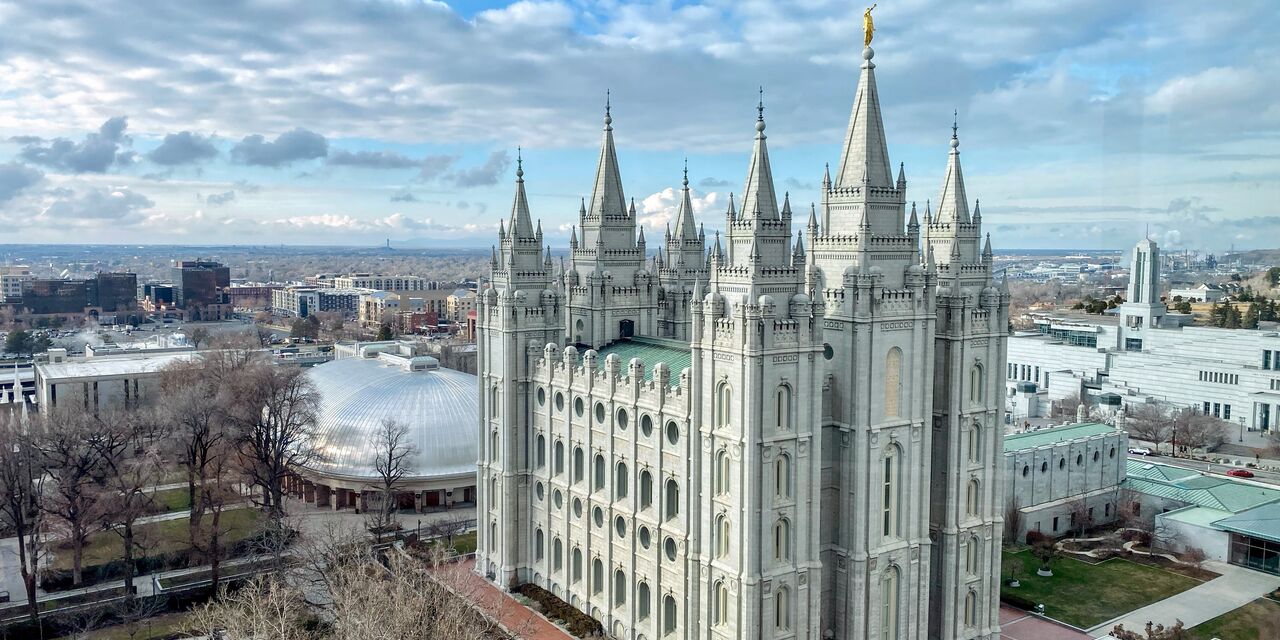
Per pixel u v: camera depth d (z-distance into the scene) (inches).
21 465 4675.2
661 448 3582.7
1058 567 4923.7
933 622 3902.6
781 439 3238.2
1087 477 5733.3
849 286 3388.3
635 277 4640.8
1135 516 5743.1
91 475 5315.0
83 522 4621.1
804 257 3472.0
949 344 3759.8
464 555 4985.2
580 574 4195.4
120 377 7839.6
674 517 3604.8
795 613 3334.2
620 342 4512.8
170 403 6048.2
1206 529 5059.1
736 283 3289.9
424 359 6781.5
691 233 4857.3
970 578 3912.4
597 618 4018.2
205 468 6289.4
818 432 3331.7
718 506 3334.2
